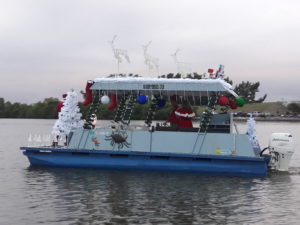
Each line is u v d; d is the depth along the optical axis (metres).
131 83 27.34
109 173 26.05
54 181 23.95
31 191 21.56
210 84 26.20
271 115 178.88
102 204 19.00
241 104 27.33
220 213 17.83
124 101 28.55
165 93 28.02
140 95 27.67
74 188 22.12
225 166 25.72
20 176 25.69
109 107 28.59
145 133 26.86
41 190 21.78
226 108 27.81
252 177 25.28
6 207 18.58
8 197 20.39
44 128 107.19
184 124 27.92
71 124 29.05
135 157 26.72
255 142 28.33
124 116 28.17
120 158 26.97
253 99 144.00
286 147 27.42
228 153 25.80
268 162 27.36
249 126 28.61
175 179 24.33
